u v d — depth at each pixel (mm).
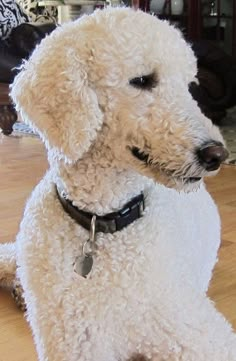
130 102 1146
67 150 1147
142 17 1189
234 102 4742
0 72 4449
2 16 4590
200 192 1623
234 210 2896
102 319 1180
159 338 1200
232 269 2193
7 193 3180
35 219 1275
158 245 1217
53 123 1167
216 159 1096
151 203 1249
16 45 4336
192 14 6148
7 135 4754
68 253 1214
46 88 1164
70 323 1189
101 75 1153
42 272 1221
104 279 1181
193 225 1459
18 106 1209
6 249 2127
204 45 4699
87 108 1136
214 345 1211
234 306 1917
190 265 1320
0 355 1667
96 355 1201
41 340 1242
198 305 1238
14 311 1921
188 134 1097
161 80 1153
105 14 1214
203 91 4656
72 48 1172
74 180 1210
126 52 1139
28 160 3957
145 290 1181
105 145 1173
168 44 1157
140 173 1161
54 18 6621
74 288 1188
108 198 1203
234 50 6199
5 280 2068
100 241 1204
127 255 1192
